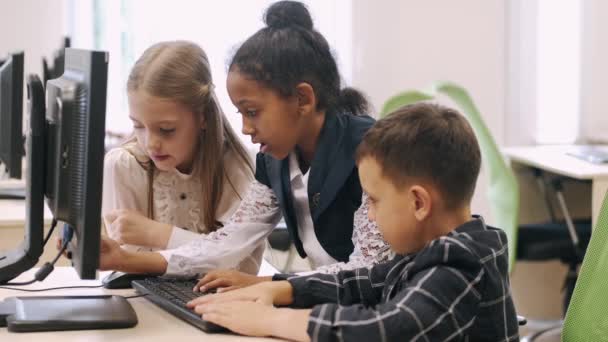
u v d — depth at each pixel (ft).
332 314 4.10
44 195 4.78
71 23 12.04
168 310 4.79
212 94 6.07
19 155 8.39
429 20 12.91
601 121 13.42
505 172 10.27
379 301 4.80
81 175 4.33
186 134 5.92
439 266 4.13
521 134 13.35
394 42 12.85
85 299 4.85
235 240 5.77
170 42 6.03
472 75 13.09
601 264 4.99
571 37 13.28
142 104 5.75
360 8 12.69
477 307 4.13
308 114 5.32
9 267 4.82
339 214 5.49
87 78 4.25
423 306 4.01
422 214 4.30
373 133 4.44
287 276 5.16
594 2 13.20
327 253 5.57
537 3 13.16
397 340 3.98
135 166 6.40
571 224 10.92
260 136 5.24
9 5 11.84
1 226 7.67
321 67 5.36
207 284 5.06
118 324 4.46
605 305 4.94
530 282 12.59
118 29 11.93
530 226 11.29
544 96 13.34
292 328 4.17
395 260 4.77
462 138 4.35
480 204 13.07
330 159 5.40
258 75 5.12
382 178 4.36
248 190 6.10
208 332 4.38
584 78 13.38
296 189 5.67
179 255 5.54
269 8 5.48
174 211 6.44
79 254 4.37
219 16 12.00
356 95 5.96
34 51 11.97
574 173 10.40
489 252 4.21
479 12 13.01
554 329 11.38
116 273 5.47
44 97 4.67
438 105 4.55
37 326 4.37
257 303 4.44
